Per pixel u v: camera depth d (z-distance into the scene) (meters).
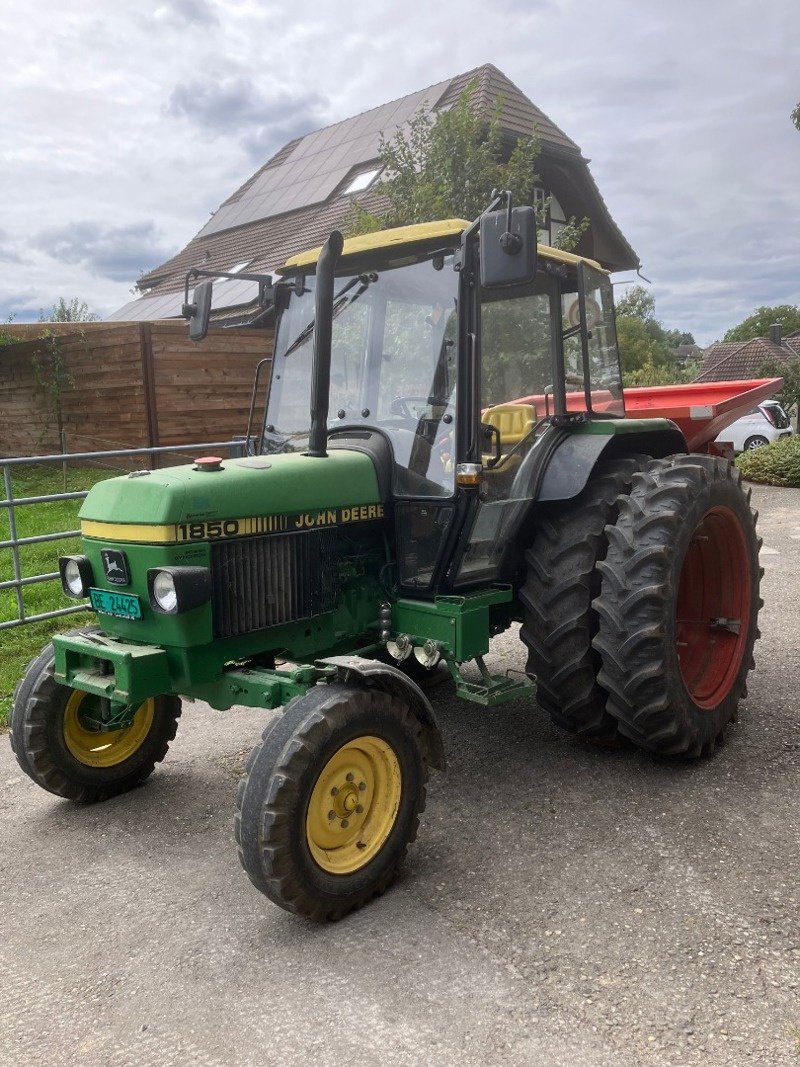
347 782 2.86
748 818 3.32
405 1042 2.25
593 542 3.74
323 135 22.03
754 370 35.91
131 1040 2.31
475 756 4.00
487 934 2.69
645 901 2.82
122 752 3.82
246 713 4.83
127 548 3.06
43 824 3.58
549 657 3.77
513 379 3.73
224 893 3.02
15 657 5.56
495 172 10.42
